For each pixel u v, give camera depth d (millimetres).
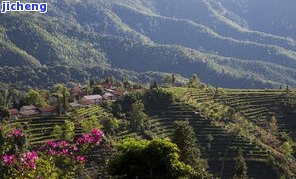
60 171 27766
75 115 148625
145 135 143125
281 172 132375
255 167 136250
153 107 164750
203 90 190375
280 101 183750
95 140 28391
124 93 181500
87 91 192875
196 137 150750
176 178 37719
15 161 27438
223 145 146375
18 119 141750
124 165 38438
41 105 164375
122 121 147750
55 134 127875
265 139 152750
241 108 179250
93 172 98750
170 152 37906
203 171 76062
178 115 162250
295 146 147875
